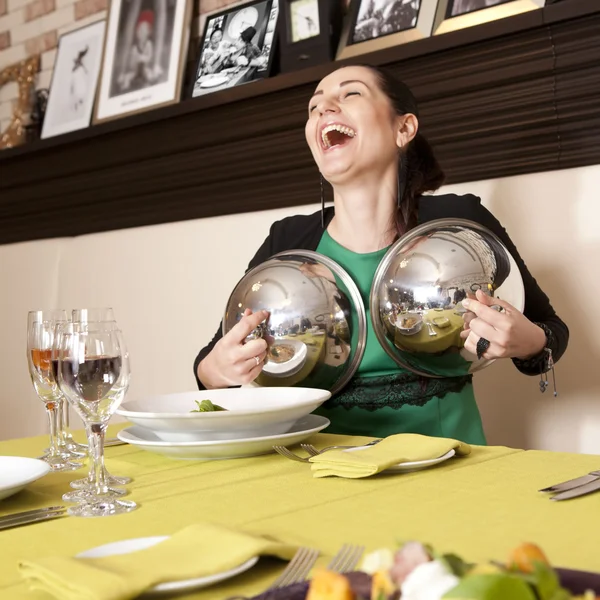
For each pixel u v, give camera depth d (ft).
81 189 8.62
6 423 9.32
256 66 7.12
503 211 5.67
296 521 2.10
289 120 6.69
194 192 7.57
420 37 6.08
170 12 8.00
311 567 1.65
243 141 7.07
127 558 1.66
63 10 9.43
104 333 2.44
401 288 3.86
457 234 3.94
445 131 5.91
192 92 7.57
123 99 8.26
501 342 3.71
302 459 2.84
